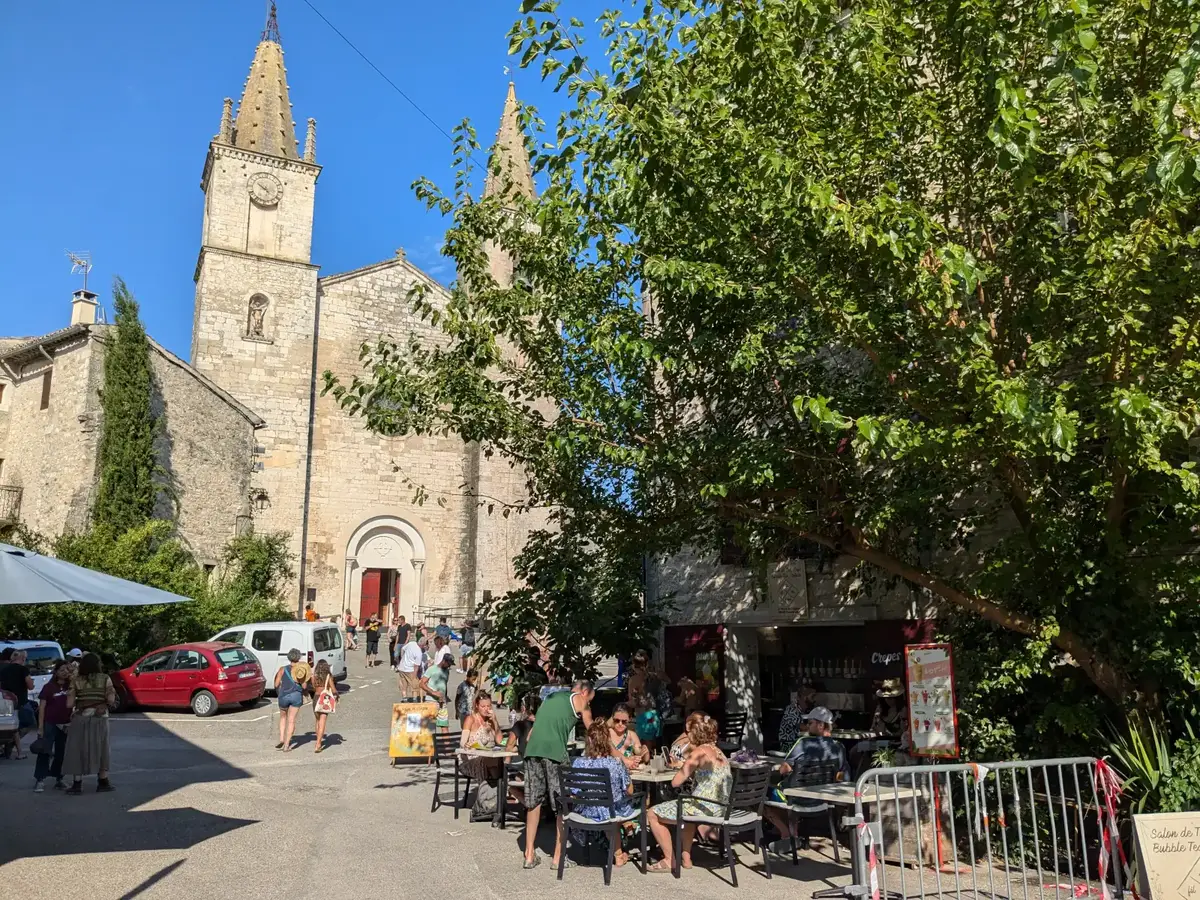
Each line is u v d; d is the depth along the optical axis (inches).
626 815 308.2
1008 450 280.2
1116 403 241.1
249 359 1424.7
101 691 454.6
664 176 297.7
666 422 368.2
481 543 1503.4
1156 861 248.8
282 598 1312.7
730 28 297.1
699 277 298.4
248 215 1480.1
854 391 367.2
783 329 348.2
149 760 563.5
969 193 335.9
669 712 519.2
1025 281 335.3
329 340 1510.8
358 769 535.2
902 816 318.7
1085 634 320.8
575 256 388.2
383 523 1509.6
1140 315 278.2
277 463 1411.2
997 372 265.9
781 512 381.4
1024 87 282.2
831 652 586.6
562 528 455.5
